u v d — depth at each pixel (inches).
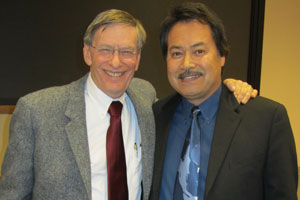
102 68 43.3
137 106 48.9
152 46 78.2
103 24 42.3
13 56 71.2
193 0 79.7
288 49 87.0
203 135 43.6
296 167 39.9
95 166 41.8
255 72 84.2
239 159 39.0
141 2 76.4
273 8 85.0
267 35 86.0
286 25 86.0
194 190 40.8
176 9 43.7
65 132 39.9
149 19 77.3
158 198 44.1
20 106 40.5
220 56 45.4
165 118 49.2
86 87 46.7
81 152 39.4
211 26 42.6
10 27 70.5
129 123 47.9
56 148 39.0
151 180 45.8
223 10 81.7
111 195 41.3
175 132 46.8
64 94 43.3
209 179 38.7
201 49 41.8
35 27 71.7
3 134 74.6
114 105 45.6
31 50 72.0
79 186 38.9
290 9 85.6
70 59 74.0
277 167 38.8
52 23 72.4
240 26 83.0
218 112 43.2
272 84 88.0
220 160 39.3
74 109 41.6
